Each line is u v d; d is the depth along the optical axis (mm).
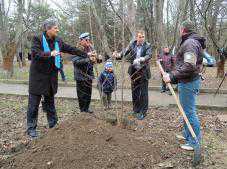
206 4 5676
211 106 4090
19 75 8336
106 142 2455
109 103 3938
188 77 2457
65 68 9727
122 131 2648
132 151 2428
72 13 2865
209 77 6902
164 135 2861
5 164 2424
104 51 2900
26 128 3262
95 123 2613
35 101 2949
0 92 5391
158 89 5434
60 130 2594
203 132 3146
